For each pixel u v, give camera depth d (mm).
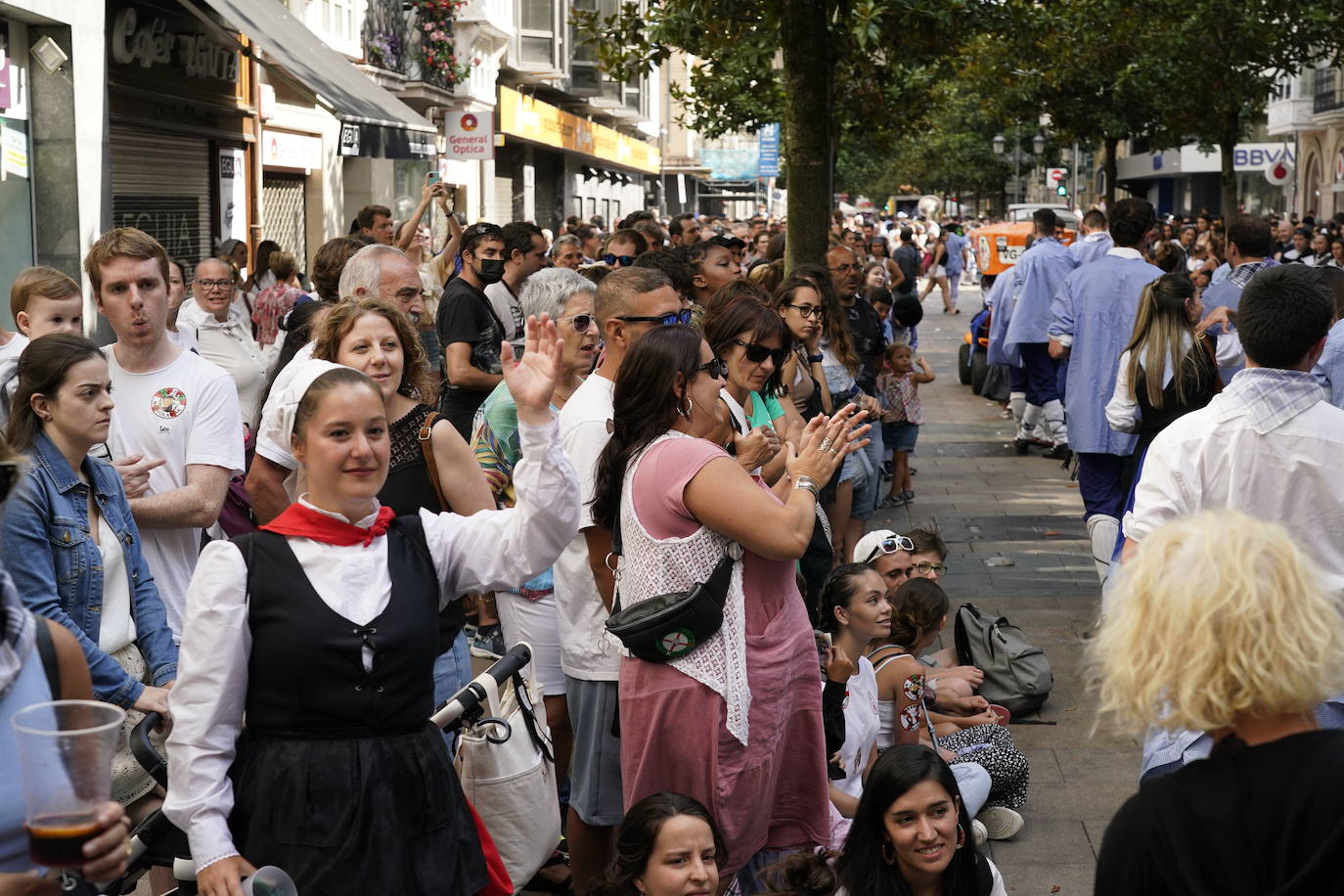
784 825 4355
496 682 3938
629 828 3920
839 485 8344
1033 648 6957
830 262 9664
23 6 12039
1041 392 13766
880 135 19641
